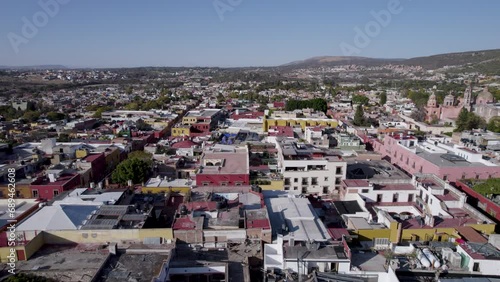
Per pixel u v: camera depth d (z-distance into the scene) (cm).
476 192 6762
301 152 7738
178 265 4031
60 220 4769
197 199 5656
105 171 9531
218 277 4131
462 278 3450
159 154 10306
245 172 7138
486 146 10525
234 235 4631
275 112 16238
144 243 4584
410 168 9025
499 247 4159
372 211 6128
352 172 7844
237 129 13738
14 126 15875
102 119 17588
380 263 4141
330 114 19062
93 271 3947
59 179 7556
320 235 4616
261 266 4309
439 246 4403
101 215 4966
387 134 10888
